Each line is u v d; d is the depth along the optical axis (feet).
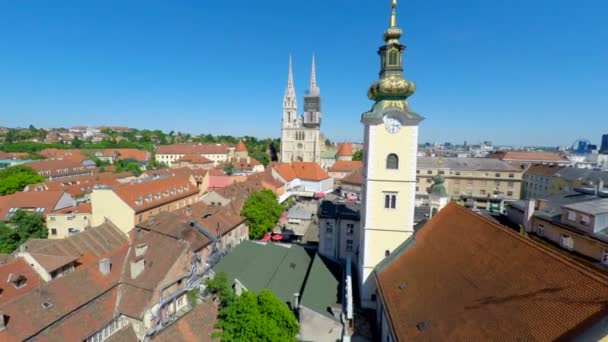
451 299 73.77
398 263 106.83
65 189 295.07
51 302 105.19
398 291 93.09
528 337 52.65
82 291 114.73
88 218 232.73
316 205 371.76
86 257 158.10
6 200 240.94
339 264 151.12
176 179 299.79
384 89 110.32
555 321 50.96
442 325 69.62
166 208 265.54
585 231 134.92
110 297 121.29
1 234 192.65
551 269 58.70
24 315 97.30
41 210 232.94
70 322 105.50
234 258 155.94
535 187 376.27
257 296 107.86
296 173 440.04
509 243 72.08
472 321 64.18
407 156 114.93
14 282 116.06
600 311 46.01
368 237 121.70
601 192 159.43
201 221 183.73
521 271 64.08
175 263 132.05
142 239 147.64
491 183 384.47
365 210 121.19
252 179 339.77
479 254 78.23
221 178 379.35
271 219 238.27
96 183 323.16
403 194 117.29
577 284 52.54
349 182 376.89
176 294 132.57
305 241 240.12
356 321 119.24
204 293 136.87
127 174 379.14
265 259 157.28
